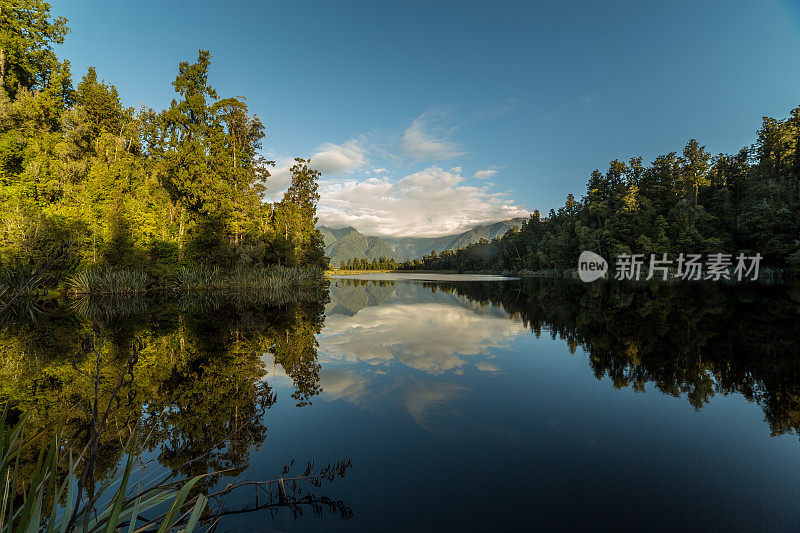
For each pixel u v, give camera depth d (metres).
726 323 12.48
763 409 5.27
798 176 43.66
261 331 12.02
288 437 4.48
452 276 86.56
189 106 31.25
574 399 5.75
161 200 30.42
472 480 3.50
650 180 59.69
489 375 7.11
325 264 47.62
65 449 4.21
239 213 32.34
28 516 1.54
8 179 23.52
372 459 3.92
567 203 76.69
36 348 9.38
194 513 2.28
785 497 3.20
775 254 36.66
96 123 32.09
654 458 3.91
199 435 4.57
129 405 5.64
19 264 16.78
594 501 3.14
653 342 9.82
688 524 2.81
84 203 25.19
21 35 27.83
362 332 11.99
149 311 16.38
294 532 2.73
